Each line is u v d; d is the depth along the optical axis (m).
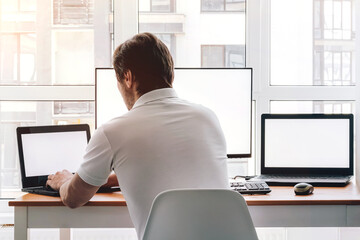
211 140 1.36
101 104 2.06
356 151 2.13
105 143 1.34
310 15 2.42
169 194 1.19
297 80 2.43
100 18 2.40
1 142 2.44
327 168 2.10
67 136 2.02
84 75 2.43
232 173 2.39
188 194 1.19
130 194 1.31
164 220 1.21
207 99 2.09
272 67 2.42
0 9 2.41
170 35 2.40
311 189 1.76
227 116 2.10
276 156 2.11
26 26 2.41
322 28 2.42
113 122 1.35
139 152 1.29
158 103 1.37
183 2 2.39
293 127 2.11
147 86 1.40
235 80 2.09
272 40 2.42
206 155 1.32
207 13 2.40
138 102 1.38
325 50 2.43
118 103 2.07
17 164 2.45
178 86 2.08
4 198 2.46
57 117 2.44
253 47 2.39
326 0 2.42
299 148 2.11
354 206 1.70
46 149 1.96
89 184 1.42
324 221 1.71
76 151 2.02
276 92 2.40
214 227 1.21
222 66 2.42
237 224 1.21
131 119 1.33
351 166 2.09
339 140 2.10
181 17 2.40
